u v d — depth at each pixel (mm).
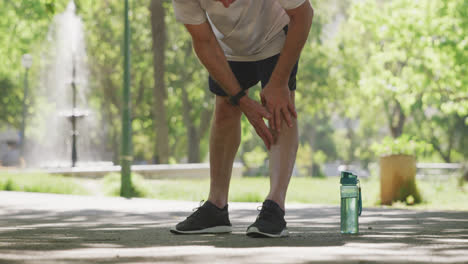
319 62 37156
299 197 13328
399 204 10758
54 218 5648
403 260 2246
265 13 3506
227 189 3818
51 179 13664
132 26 35250
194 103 36188
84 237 3395
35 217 5773
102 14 35562
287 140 3535
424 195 11367
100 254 2449
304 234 3535
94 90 40219
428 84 20266
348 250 2564
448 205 10625
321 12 35625
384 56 21031
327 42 38375
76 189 13227
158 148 28734
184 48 34594
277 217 3350
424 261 2225
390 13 20516
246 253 2459
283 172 3479
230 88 3496
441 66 19828
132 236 3496
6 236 3486
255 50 3586
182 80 34719
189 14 3348
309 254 2418
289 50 3408
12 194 9938
